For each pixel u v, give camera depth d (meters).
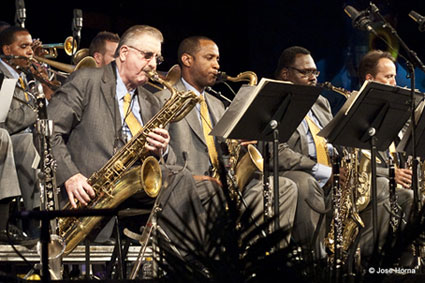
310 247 3.47
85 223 7.65
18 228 7.92
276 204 7.47
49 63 10.05
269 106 7.55
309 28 14.93
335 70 14.77
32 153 7.97
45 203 7.03
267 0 15.00
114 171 7.98
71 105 8.03
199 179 8.35
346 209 9.58
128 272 8.22
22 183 7.95
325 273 3.42
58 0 13.20
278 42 15.03
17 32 9.92
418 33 14.72
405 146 8.85
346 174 9.60
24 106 8.10
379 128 8.20
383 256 3.36
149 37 8.47
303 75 10.53
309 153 9.97
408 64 8.19
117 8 13.89
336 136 8.16
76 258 8.09
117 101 8.28
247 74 10.05
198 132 9.15
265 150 7.94
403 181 9.80
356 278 3.41
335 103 13.69
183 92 8.53
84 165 8.03
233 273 3.26
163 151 8.19
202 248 3.32
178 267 3.41
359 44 14.62
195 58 9.76
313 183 9.14
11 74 9.66
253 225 3.32
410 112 8.31
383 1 14.63
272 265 3.26
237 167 8.98
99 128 8.09
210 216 3.35
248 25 15.02
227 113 7.57
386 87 7.93
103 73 8.38
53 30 13.18
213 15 14.86
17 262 7.62
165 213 7.54
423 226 3.32
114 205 7.84
